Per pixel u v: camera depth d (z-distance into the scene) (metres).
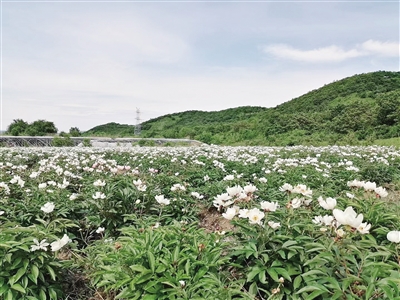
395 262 2.31
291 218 2.88
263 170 8.30
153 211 4.84
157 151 13.19
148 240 2.78
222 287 2.29
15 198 4.96
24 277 2.54
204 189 6.08
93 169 6.99
